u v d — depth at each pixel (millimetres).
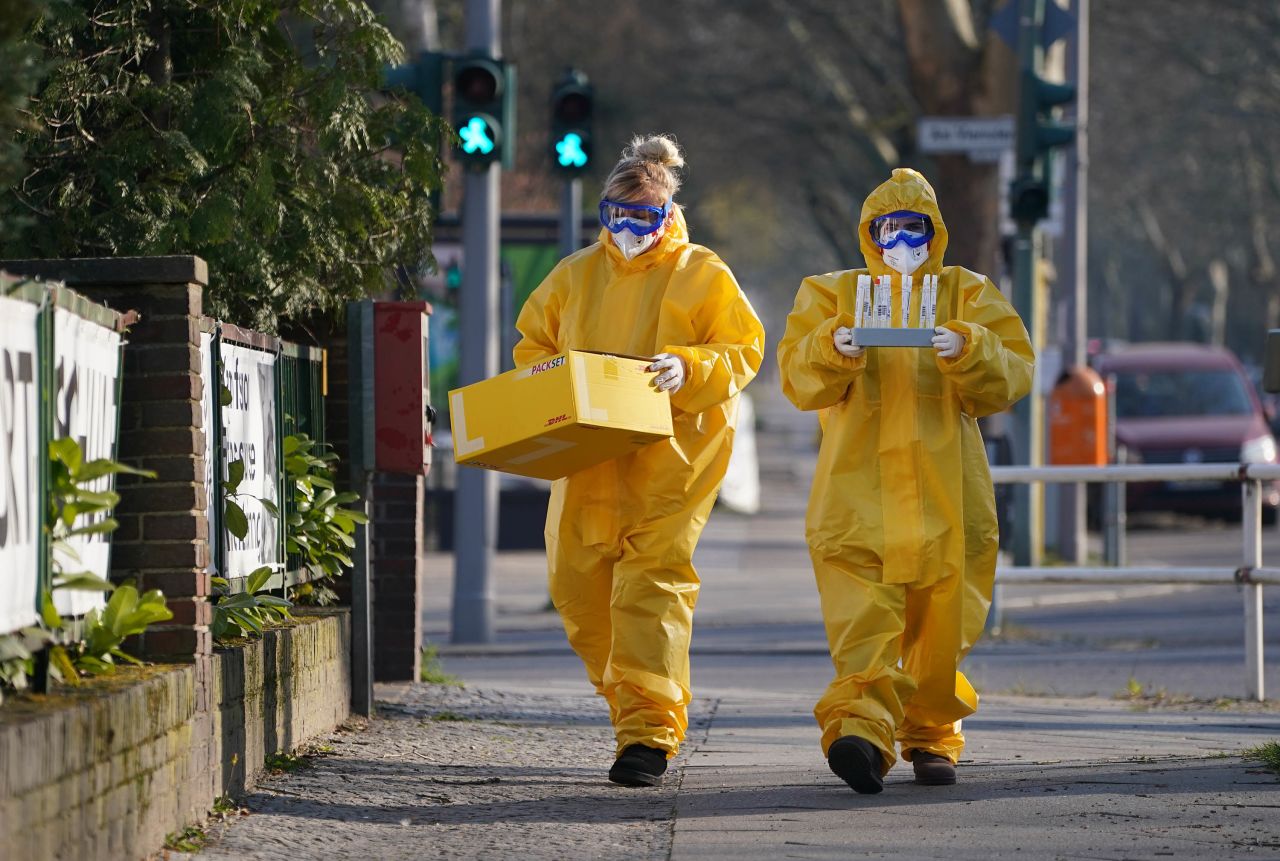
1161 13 124812
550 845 18359
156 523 18531
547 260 74688
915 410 21344
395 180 26828
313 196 25672
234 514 21375
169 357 18609
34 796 14180
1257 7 124312
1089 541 79562
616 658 22156
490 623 46625
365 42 25625
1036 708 31938
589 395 20578
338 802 20422
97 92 23734
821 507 21531
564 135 53188
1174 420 86125
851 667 20953
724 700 32531
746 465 102312
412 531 30891
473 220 46188
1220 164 165750
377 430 26844
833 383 21250
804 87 121312
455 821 19641
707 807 20469
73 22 22625
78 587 16031
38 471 15602
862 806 20297
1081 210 63344
